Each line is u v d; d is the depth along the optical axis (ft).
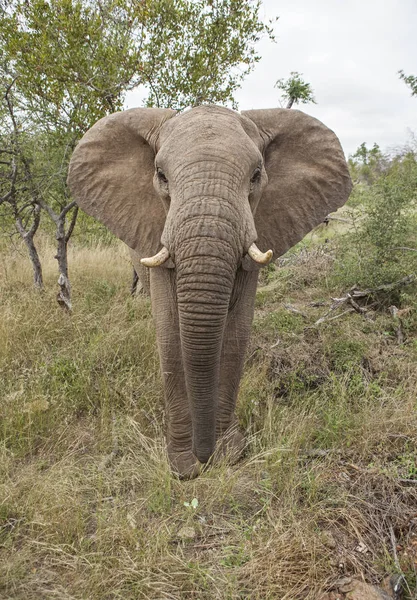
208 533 9.95
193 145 8.91
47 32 18.51
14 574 8.61
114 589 8.45
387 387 14.19
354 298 20.38
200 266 8.34
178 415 12.34
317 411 13.46
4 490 10.32
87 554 8.87
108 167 11.50
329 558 8.96
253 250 8.68
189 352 9.04
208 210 8.37
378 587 8.38
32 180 20.54
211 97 22.98
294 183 11.61
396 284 19.79
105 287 23.48
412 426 11.90
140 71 20.40
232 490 10.89
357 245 22.71
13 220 24.53
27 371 15.29
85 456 12.27
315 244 29.45
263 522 9.83
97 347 16.42
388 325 17.97
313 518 9.64
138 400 14.30
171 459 12.26
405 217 21.97
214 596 8.34
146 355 16.48
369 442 11.64
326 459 11.43
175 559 8.93
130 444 12.37
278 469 11.07
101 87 19.34
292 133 11.47
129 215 11.32
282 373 15.52
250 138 10.21
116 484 11.03
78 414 14.17
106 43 19.60
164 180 9.83
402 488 10.27
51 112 19.65
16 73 19.66
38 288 22.27
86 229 30.76
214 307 8.55
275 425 12.75
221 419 12.67
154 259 8.99
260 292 22.94
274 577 8.57
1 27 18.95
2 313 18.52
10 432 12.56
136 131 11.12
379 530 9.45
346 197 12.10
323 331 17.48
